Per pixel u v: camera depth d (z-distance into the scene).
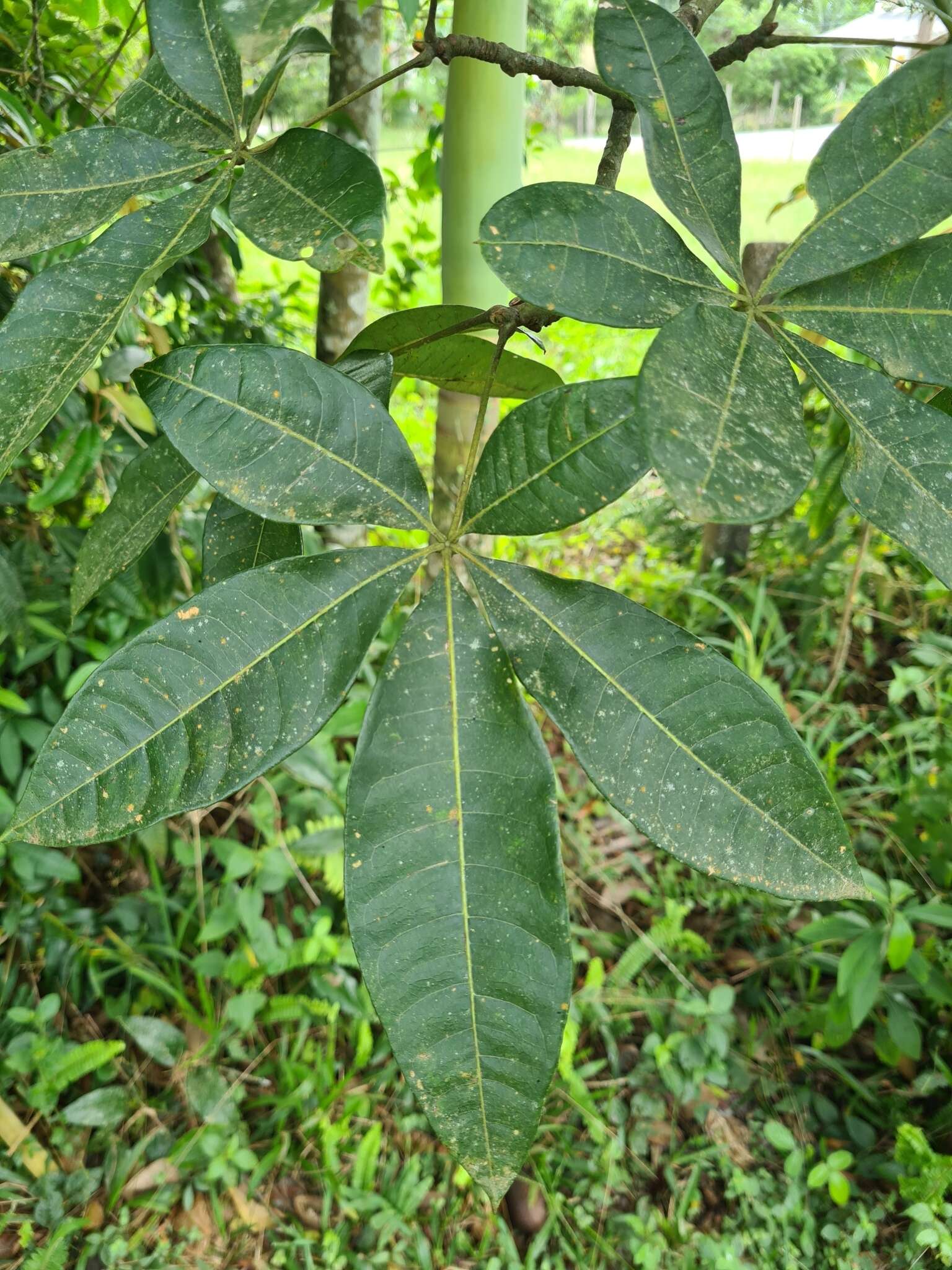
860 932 0.85
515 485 0.29
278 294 1.30
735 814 0.26
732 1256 0.78
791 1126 0.91
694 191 0.29
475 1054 0.26
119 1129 0.87
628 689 0.28
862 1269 0.78
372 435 0.30
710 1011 0.89
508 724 0.28
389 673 0.28
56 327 0.28
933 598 1.32
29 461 0.83
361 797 0.28
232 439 0.30
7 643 0.90
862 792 1.14
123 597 0.84
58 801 0.26
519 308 0.32
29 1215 0.81
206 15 0.32
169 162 0.31
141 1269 0.78
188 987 0.98
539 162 1.49
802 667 1.28
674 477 0.21
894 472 0.26
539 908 0.27
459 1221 0.84
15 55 0.68
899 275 0.28
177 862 1.03
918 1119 0.89
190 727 0.27
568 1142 0.88
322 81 1.07
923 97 0.28
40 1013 0.84
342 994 0.93
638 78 0.29
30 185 0.30
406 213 1.55
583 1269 0.79
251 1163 0.83
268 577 0.29
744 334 0.25
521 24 0.53
